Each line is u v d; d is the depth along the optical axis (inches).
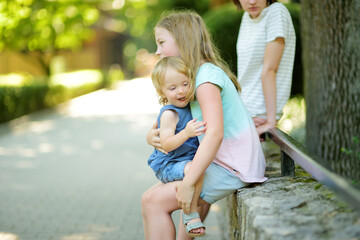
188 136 116.6
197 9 1189.7
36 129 639.1
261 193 121.3
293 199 112.7
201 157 114.9
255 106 166.2
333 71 215.2
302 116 389.7
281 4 161.9
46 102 895.1
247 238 110.3
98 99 1093.8
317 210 103.1
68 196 299.3
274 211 104.9
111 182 334.6
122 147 481.1
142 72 2449.6
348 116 211.3
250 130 129.3
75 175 358.9
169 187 124.5
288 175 141.3
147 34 2034.9
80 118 753.6
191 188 116.4
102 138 544.4
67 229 237.6
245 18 171.9
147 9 1475.1
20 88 764.6
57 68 1439.5
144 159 417.4
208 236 227.6
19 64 1248.8
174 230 126.0
